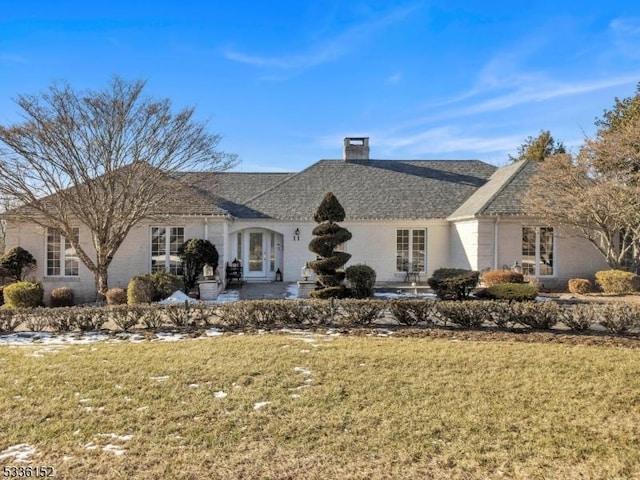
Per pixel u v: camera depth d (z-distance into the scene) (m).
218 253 19.08
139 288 14.93
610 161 17.23
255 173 26.42
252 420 5.44
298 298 16.77
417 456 4.61
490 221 19.30
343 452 4.68
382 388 6.49
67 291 16.75
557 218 18.36
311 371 7.23
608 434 5.08
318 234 15.59
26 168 14.02
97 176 14.88
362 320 11.12
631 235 18.73
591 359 7.85
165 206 16.81
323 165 25.83
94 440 4.97
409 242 22.30
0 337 10.10
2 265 17.17
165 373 7.17
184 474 4.27
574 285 17.95
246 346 8.81
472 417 5.50
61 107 13.89
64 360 7.97
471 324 10.73
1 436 5.07
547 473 4.29
